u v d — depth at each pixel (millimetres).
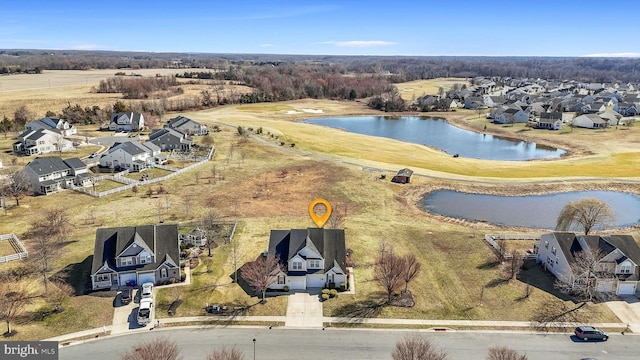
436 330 47406
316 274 55000
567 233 58938
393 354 40000
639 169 110438
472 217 82938
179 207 82125
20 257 60156
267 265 53281
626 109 189875
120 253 54250
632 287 54156
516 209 87312
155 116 175750
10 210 79062
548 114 165875
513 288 55719
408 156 125188
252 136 144250
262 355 43125
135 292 53375
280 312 50281
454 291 54875
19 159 111500
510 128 169375
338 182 99688
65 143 124188
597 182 101125
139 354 38750
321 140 142125
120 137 141625
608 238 56719
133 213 78500
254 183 98062
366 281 56906
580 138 147500
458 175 106438
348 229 72688
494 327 48062
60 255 61125
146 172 105438
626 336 46656
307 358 42844
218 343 44781
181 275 56094
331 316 49688
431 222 79125
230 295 53250
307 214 80125
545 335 46750
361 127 179250
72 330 46344
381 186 97688
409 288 55250
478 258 63469
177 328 47125
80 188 91625
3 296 49469
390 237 70125
